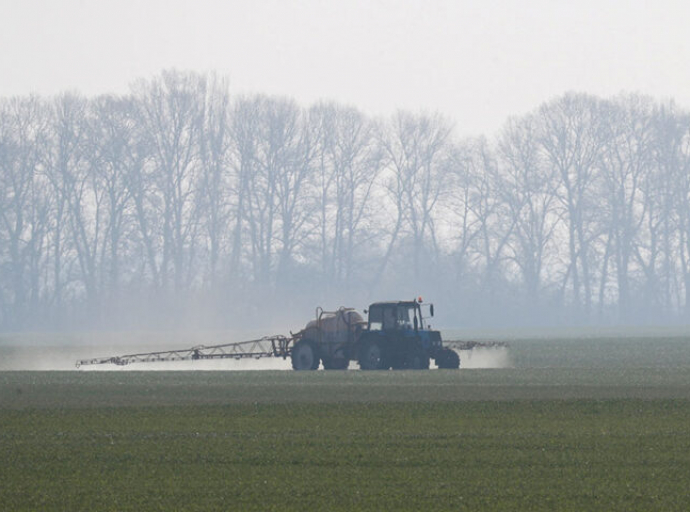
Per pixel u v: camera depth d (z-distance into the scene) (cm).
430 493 6762
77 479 7194
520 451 8044
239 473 7356
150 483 7069
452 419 9650
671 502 6488
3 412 10325
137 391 12419
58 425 9431
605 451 8006
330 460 7762
